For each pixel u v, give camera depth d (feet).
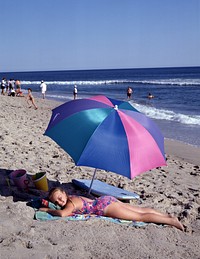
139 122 16.87
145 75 402.52
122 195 19.52
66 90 178.29
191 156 40.47
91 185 19.85
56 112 17.99
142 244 14.33
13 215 15.35
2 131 37.14
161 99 116.98
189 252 14.29
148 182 25.08
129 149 15.61
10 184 19.97
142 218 16.75
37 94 147.13
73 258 12.42
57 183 21.58
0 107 71.26
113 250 13.44
